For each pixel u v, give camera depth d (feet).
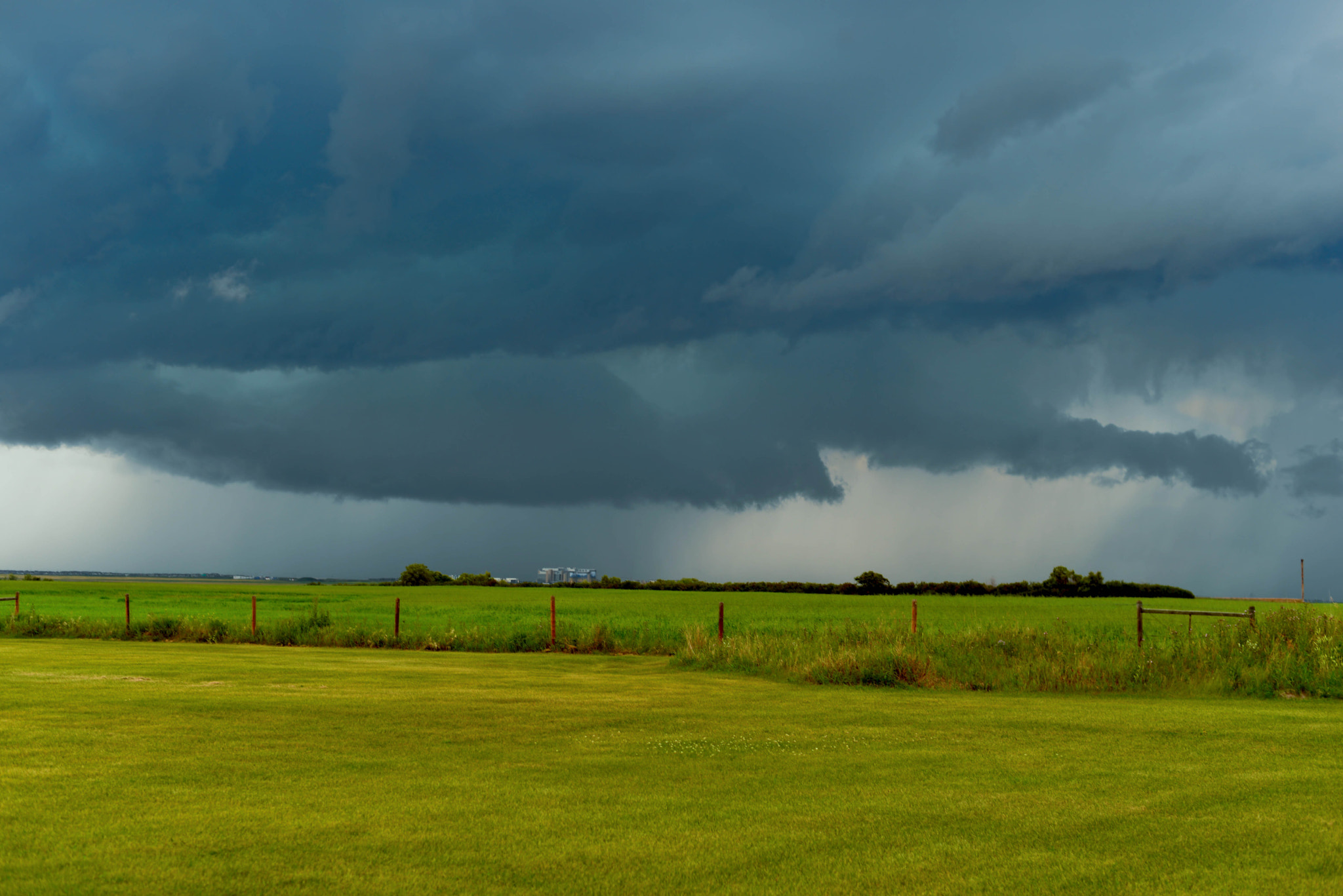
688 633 85.61
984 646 70.85
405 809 25.17
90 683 56.44
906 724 42.73
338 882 19.07
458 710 45.75
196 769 30.35
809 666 67.15
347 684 57.67
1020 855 21.25
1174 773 30.83
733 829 23.38
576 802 26.21
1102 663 63.41
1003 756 34.01
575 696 53.06
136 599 225.76
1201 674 61.87
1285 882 19.44
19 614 122.83
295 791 27.25
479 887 18.84
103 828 22.94
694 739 37.60
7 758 32.14
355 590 325.62
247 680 59.62
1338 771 31.12
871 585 382.63
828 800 26.58
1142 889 18.95
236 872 19.58
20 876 19.20
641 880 19.36
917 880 19.49
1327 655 61.82
